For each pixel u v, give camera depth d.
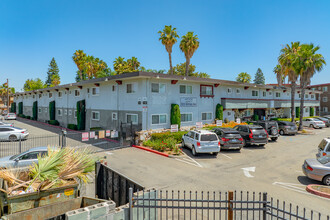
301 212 7.42
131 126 19.83
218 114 26.86
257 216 7.24
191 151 17.39
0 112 65.25
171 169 12.73
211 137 15.43
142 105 20.11
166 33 40.78
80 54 58.97
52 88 35.53
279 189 9.59
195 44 38.38
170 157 15.57
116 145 19.94
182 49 39.31
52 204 5.91
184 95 23.64
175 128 20.72
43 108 41.59
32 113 46.88
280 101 36.28
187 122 23.92
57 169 6.36
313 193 9.04
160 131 20.88
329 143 12.14
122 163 14.05
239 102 29.00
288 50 30.92
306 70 28.25
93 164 7.23
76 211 4.81
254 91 33.72
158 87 21.25
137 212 5.19
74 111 31.61
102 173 8.21
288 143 21.08
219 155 16.22
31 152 11.32
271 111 37.88
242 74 65.81
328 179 9.80
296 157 15.66
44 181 6.09
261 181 10.67
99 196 8.25
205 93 25.86
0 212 6.14
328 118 36.84
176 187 9.92
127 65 53.06
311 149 18.38
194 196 8.84
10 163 10.71
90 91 27.98
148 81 20.33
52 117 36.78
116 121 23.42
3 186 6.26
